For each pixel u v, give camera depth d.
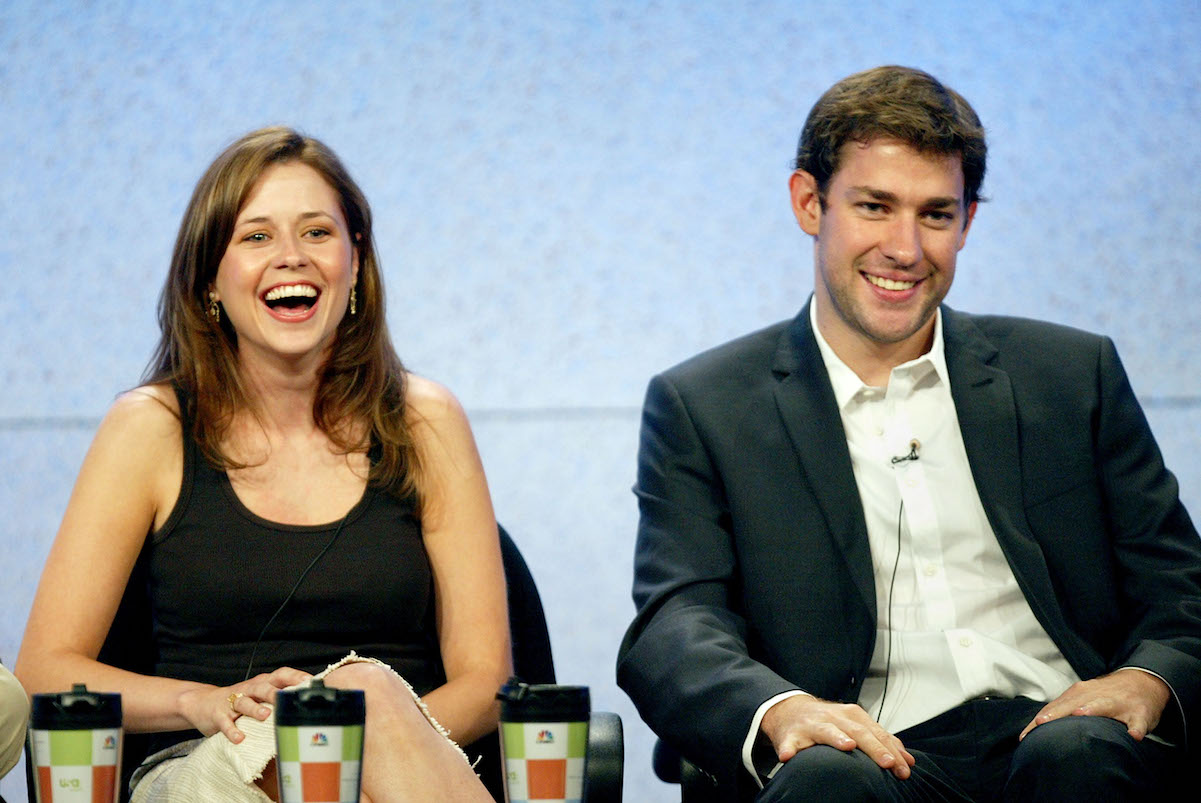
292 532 7.94
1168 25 11.77
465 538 8.24
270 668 7.87
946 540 8.01
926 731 7.73
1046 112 11.73
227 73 11.68
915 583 7.98
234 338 8.23
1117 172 11.72
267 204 7.96
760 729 7.00
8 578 11.40
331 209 8.09
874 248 7.85
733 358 8.47
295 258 7.88
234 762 6.75
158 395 8.10
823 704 6.88
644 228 11.73
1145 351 11.66
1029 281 11.66
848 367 8.23
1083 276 11.67
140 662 8.01
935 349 8.22
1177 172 11.73
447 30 11.77
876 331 7.94
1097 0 11.78
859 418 8.19
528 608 8.45
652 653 7.57
